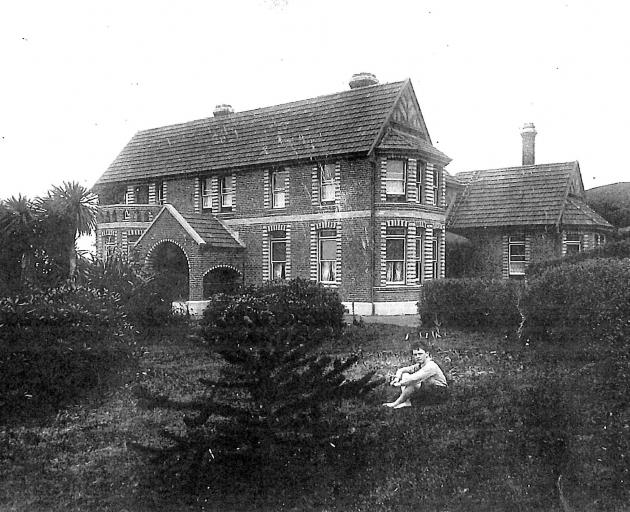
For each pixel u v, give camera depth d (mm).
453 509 5301
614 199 28391
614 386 7988
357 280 25078
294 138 28000
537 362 9852
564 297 10297
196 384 9539
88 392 9055
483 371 10062
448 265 28250
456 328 14406
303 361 5637
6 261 14898
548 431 6727
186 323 15391
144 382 9641
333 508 5285
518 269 27406
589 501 5441
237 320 5766
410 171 25453
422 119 28375
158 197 32250
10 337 8422
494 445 6441
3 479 6332
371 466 5879
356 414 7574
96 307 9797
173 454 5504
